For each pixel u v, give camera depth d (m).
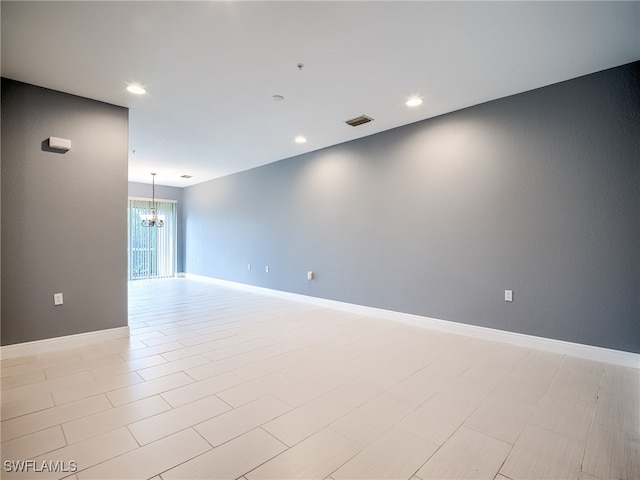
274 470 1.45
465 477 1.42
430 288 3.80
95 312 3.24
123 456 1.53
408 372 2.52
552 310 2.96
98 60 2.56
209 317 4.31
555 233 2.94
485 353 2.93
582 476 1.43
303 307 4.98
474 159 3.43
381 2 1.94
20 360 2.74
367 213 4.46
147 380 2.36
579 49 2.42
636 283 2.57
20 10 1.96
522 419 1.88
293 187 5.62
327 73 2.79
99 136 3.29
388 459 1.53
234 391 2.20
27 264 2.89
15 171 2.84
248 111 3.60
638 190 2.56
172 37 2.28
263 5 1.96
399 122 3.93
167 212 8.67
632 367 2.57
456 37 2.28
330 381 2.36
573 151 2.84
